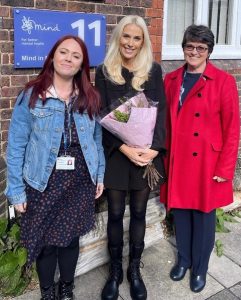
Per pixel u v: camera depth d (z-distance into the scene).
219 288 2.78
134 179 2.40
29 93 1.99
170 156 2.53
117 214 2.48
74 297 2.60
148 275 2.89
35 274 2.70
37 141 2.01
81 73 2.09
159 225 3.32
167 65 4.00
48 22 3.02
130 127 2.20
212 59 4.43
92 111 2.09
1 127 3.00
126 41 2.24
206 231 2.62
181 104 2.47
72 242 2.33
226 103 2.35
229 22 4.72
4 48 2.88
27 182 2.07
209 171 2.44
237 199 4.04
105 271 2.92
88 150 2.10
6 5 2.81
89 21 3.23
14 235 2.66
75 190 2.14
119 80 2.27
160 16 3.66
